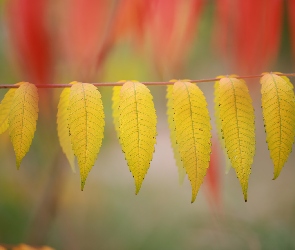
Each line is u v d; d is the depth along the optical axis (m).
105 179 2.27
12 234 1.62
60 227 1.90
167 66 1.00
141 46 1.04
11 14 1.00
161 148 2.59
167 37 0.98
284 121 0.68
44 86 0.69
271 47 0.96
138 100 0.67
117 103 0.71
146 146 0.67
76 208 1.98
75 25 1.01
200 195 2.32
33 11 0.97
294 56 1.03
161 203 2.27
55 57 1.09
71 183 1.90
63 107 0.73
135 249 1.95
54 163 1.50
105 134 1.68
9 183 1.70
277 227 2.02
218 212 1.67
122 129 0.67
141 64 1.43
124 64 1.43
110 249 1.92
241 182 0.67
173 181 2.47
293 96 0.68
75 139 0.67
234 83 0.69
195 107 0.68
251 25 0.96
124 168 2.37
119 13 0.94
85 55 0.99
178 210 2.20
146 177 2.50
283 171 2.59
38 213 1.58
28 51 0.98
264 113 0.68
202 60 1.95
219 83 0.69
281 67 2.00
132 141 0.67
